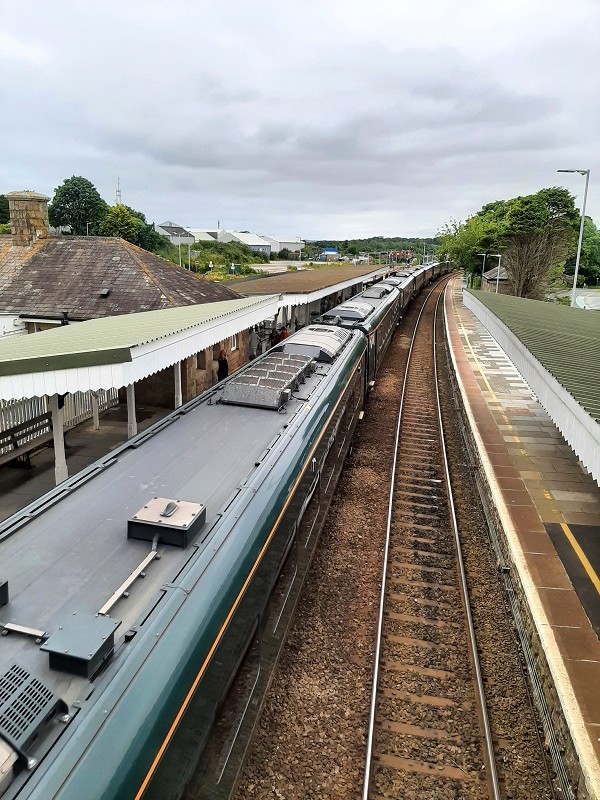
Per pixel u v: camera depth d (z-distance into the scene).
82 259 17.00
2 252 17.48
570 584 7.71
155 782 3.31
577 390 7.10
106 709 3.20
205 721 4.18
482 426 14.46
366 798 5.27
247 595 4.97
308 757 5.74
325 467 9.70
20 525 4.76
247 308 13.77
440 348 29.03
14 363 7.06
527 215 41.22
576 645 6.50
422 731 6.16
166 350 9.11
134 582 4.20
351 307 18.77
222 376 17.50
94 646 3.35
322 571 8.80
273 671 6.63
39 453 11.85
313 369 10.63
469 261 59.38
